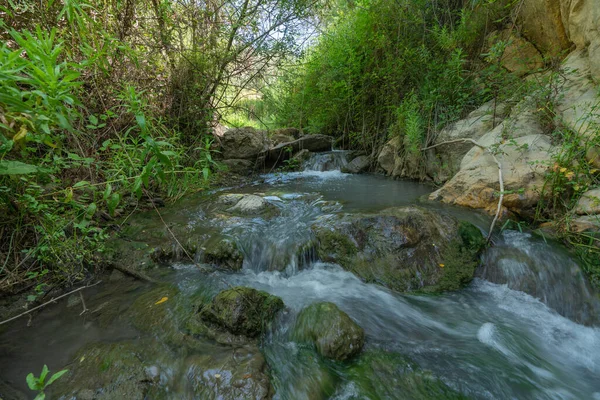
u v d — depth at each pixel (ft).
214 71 18.74
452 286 9.36
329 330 6.80
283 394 5.79
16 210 8.08
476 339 7.55
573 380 6.64
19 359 6.31
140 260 10.00
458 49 16.99
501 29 18.11
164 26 16.17
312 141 28.14
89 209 7.97
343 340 6.66
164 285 9.02
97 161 10.71
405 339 7.38
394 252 9.80
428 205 13.79
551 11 14.70
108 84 12.69
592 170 10.00
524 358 7.07
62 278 8.80
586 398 6.20
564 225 9.96
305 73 27.78
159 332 7.06
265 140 25.89
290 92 28.35
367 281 9.30
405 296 8.89
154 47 15.26
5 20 10.03
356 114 26.73
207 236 11.07
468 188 13.07
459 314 8.41
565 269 8.97
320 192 17.90
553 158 10.71
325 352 6.63
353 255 9.95
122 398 5.45
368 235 10.24
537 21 15.89
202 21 17.49
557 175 10.36
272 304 7.68
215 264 10.33
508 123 14.05
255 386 5.61
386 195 16.98
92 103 11.84
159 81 16.42
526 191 11.28
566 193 10.71
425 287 9.24
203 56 18.13
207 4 17.30
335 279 9.53
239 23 17.74
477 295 9.15
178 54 17.31
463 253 10.09
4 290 7.93
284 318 7.70
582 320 8.30
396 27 21.59
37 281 8.48
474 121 17.17
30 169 5.75
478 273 9.95
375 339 7.27
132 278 9.34
